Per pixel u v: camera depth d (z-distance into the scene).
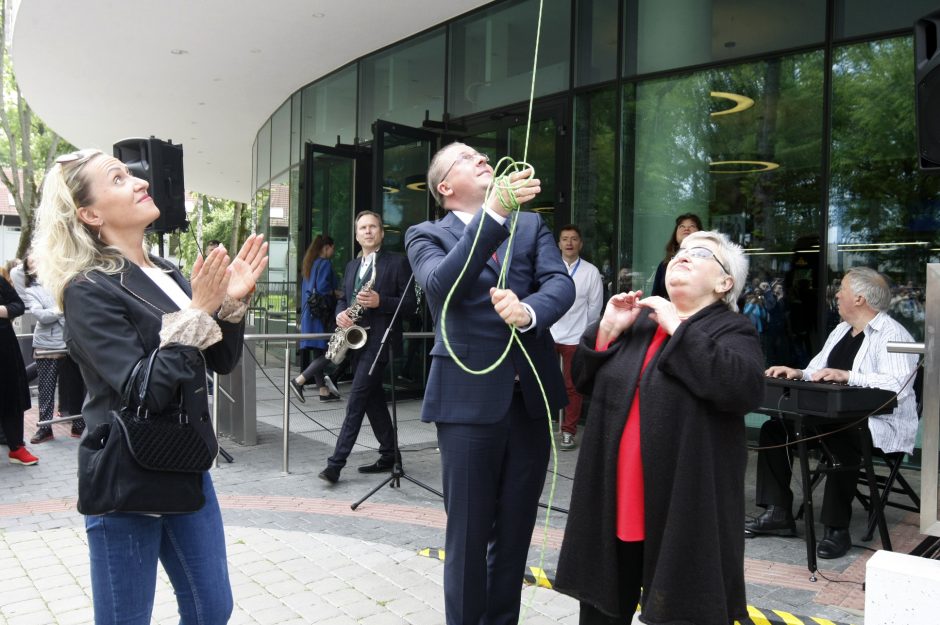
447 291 2.29
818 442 3.78
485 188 2.54
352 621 3.03
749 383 2.00
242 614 3.09
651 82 6.75
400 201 8.30
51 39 9.60
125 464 1.75
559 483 5.02
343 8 8.06
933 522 2.01
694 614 1.99
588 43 7.10
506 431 2.39
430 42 8.78
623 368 2.22
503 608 2.48
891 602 1.85
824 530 3.90
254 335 5.22
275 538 4.00
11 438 5.79
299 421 6.12
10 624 3.03
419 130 8.43
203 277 1.81
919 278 5.48
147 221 2.00
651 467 2.07
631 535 2.15
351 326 4.81
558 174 7.31
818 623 2.87
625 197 6.92
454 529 2.38
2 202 33.22
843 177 5.76
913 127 5.45
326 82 11.00
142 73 11.06
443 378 2.39
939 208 5.38
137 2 8.09
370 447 6.15
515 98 7.72
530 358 2.38
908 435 3.76
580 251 7.21
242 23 8.62
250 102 12.96
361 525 4.22
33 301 6.71
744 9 6.19
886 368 3.75
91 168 1.92
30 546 3.96
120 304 1.82
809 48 5.86
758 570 3.48
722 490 2.07
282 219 12.81
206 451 1.84
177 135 16.27
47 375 6.81
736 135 6.30
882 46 5.54
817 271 5.89
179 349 1.77
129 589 1.85
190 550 1.99
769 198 6.14
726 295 2.23
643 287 6.86
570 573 2.23
